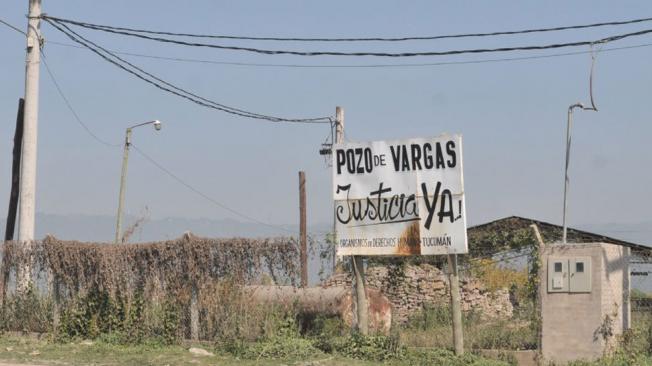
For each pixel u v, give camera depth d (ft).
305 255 65.26
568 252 54.34
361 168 60.44
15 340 68.39
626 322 57.31
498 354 56.80
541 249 55.31
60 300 70.03
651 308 80.33
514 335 61.57
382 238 59.47
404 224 58.65
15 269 72.38
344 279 82.69
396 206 59.00
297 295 65.10
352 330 62.23
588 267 53.42
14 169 80.02
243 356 59.41
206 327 65.46
